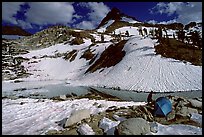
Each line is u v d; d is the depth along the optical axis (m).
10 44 126.12
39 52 100.44
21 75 68.00
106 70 57.50
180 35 69.38
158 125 10.73
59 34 149.88
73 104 19.12
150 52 54.22
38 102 21.56
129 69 49.97
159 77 43.41
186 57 50.56
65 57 86.88
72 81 58.69
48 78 67.19
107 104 19.08
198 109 13.31
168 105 12.26
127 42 65.75
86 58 78.38
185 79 41.12
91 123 11.53
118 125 9.96
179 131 9.92
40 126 12.27
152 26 197.50
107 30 190.62
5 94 36.31
